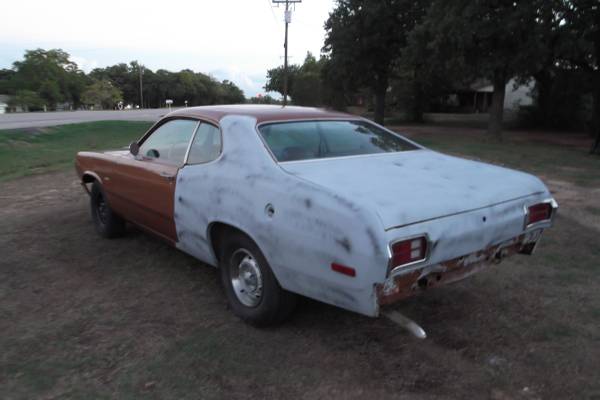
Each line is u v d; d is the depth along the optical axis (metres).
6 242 5.32
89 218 6.30
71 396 2.68
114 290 4.08
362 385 2.78
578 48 16.53
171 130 4.26
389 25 26.12
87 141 17.50
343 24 27.30
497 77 19.08
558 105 27.94
